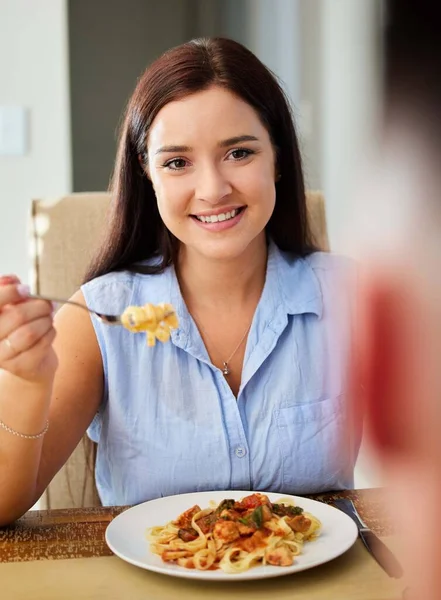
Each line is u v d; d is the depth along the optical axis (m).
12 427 1.08
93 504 1.65
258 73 1.27
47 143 2.62
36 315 1.03
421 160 0.26
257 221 1.27
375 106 0.27
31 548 0.99
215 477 1.30
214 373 1.31
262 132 1.27
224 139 1.22
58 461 1.26
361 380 0.32
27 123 2.61
